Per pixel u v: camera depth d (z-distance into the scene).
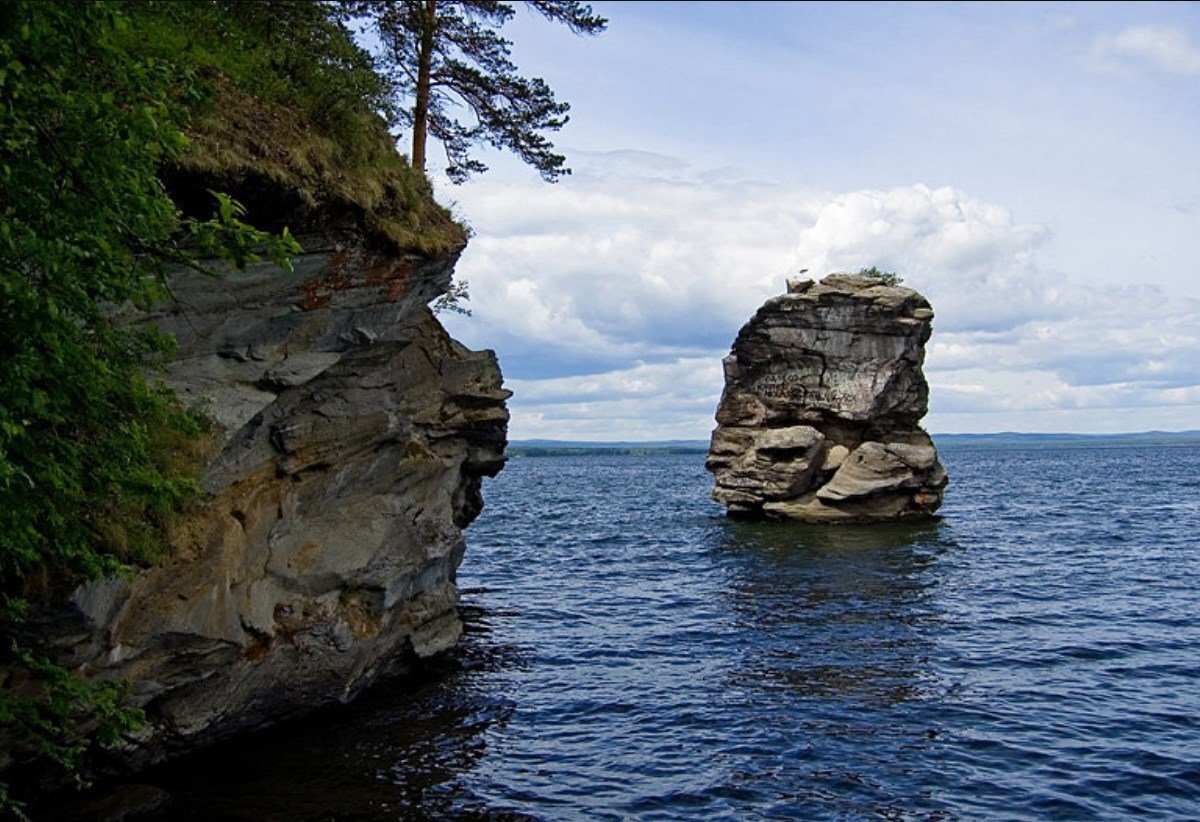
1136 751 16.84
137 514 13.31
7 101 7.80
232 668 15.40
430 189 21.47
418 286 19.80
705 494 102.00
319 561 17.78
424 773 15.67
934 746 17.23
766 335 60.28
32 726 11.55
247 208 15.52
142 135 8.50
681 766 16.34
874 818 14.23
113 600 12.73
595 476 169.38
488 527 61.16
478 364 25.56
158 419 11.73
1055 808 14.54
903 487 57.59
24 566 11.47
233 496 15.78
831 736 17.81
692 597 32.81
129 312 14.15
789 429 58.91
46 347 8.51
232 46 17.55
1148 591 33.00
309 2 19.42
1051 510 70.44
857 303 58.03
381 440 19.22
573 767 16.23
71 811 13.09
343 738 17.22
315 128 17.62
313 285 17.00
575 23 26.08
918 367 60.00
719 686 21.20
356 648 18.22
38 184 8.20
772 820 14.19
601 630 27.34
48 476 8.95
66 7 8.23
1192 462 188.12
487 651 24.48
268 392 16.45
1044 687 20.89
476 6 25.00
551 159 27.41
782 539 50.00
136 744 14.36
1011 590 33.41
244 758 15.93
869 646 24.91
